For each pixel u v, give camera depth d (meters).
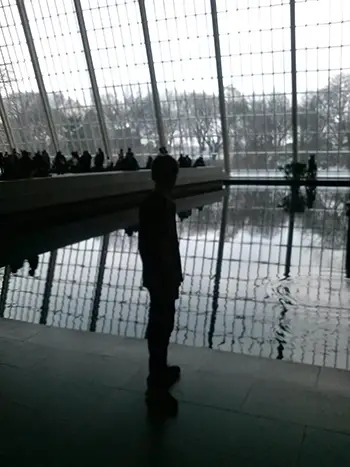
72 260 7.64
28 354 3.43
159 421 2.59
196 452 2.33
